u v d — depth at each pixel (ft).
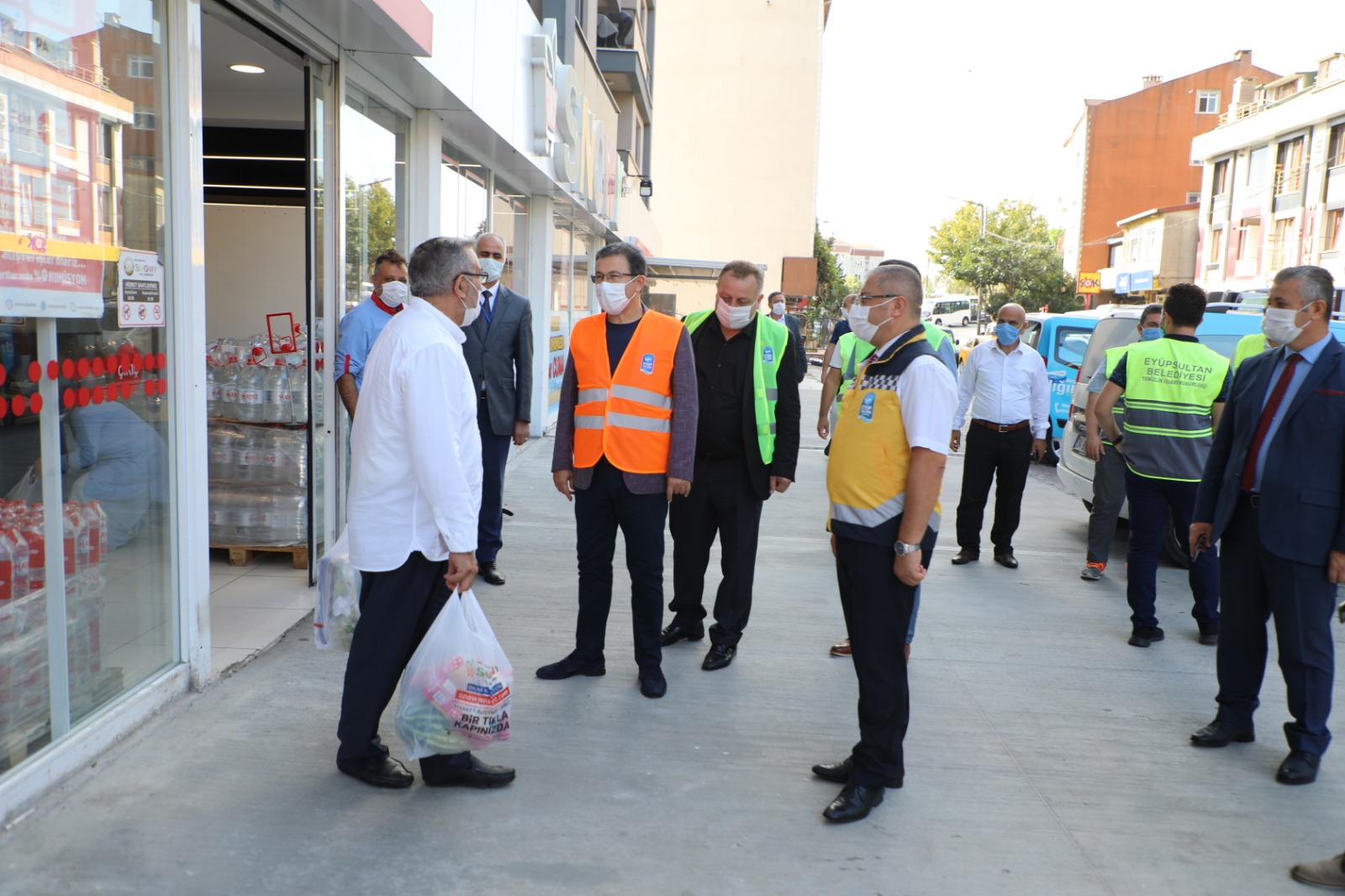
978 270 188.44
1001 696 14.28
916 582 10.25
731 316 14.10
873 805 10.62
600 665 14.32
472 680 10.22
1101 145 171.94
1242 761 12.39
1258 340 18.07
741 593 14.94
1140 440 16.58
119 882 8.69
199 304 12.38
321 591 11.38
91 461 10.65
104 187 10.57
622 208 56.49
